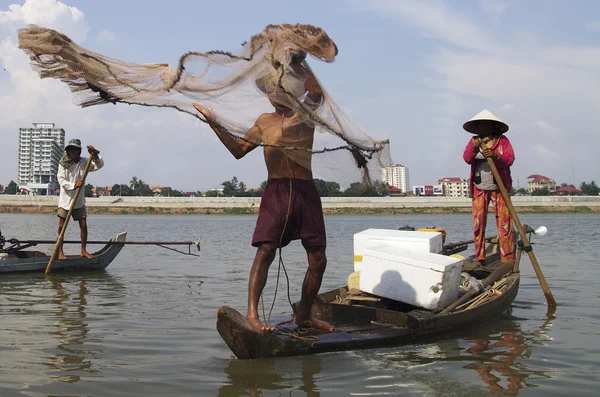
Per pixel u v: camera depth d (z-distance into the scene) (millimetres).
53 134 135125
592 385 4715
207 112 5219
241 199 85188
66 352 5605
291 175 5535
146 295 9258
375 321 6305
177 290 9836
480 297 7227
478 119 8156
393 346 5828
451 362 5324
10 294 9219
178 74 5145
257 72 5094
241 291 9773
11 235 25516
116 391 4484
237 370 5027
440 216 76062
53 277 11375
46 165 133250
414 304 6551
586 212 80312
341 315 6523
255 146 5527
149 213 82812
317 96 5312
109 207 82875
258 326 5266
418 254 6805
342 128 5500
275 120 5348
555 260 15328
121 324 6938
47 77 5062
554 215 75125
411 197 83438
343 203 82062
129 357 5445
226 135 5391
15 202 80125
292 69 5188
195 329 6676
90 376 4852
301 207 5535
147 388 4559
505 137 8445
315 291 5859
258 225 5500
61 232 11648
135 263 14422
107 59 5008
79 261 12172
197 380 4758
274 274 12250
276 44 5055
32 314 7531
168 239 25578
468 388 4609
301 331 5914
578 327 6902
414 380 4789
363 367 5125
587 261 15023
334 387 4605
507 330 6723
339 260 15688
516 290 8219
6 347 5758
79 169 11844
